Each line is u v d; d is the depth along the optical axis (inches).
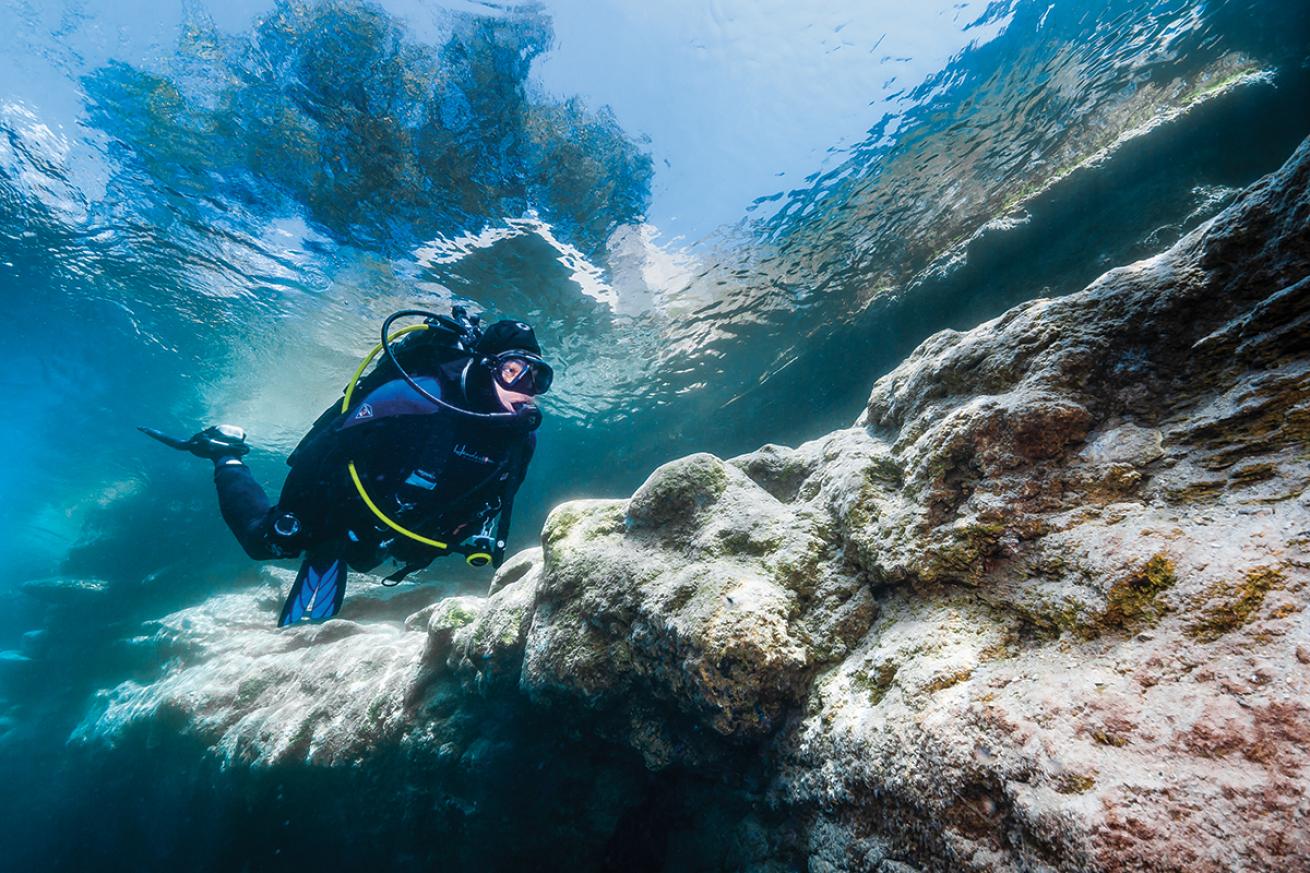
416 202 301.3
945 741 53.3
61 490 782.5
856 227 323.3
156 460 652.1
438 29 235.1
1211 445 57.4
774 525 98.6
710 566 96.0
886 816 58.4
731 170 295.1
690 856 107.7
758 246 337.4
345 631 286.0
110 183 307.7
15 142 289.1
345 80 247.1
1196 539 50.6
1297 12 205.3
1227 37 218.8
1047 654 54.6
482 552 94.8
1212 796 36.0
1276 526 46.7
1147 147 232.1
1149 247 222.4
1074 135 262.7
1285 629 40.5
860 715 66.9
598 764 127.6
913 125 271.1
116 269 371.2
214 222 326.3
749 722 80.9
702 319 402.9
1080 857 38.6
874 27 242.7
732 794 98.0
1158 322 67.6
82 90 262.8
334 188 296.5
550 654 108.0
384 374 98.3
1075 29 233.0
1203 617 45.2
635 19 242.1
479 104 257.4
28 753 390.6
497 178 287.4
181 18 233.0
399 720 165.3
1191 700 41.4
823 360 370.6
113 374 495.5
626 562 107.9
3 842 369.1
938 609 69.1
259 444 649.0
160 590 497.4
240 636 341.1
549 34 242.1
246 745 212.8
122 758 295.1
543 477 565.9
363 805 169.8
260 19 231.3
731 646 80.8
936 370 88.7
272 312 409.4
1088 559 56.9
